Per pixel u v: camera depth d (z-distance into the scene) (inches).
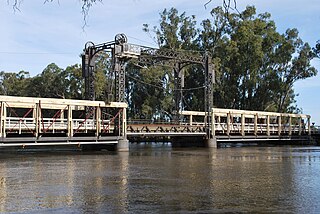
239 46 3132.4
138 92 3526.1
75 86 3385.8
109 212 506.3
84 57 1862.7
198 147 2203.5
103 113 1815.9
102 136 1684.3
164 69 3034.0
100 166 1071.6
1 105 1400.1
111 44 1797.5
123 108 1752.0
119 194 629.6
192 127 2146.9
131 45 1788.9
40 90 3599.9
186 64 2240.4
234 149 2018.9
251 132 2454.5
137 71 3398.1
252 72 3152.1
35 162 1198.3
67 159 1314.0
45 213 502.3
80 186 710.5
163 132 1985.7
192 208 528.1
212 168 1015.6
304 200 580.7
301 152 1738.4
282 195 619.2
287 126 2667.3
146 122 2578.7
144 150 1899.6
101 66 3117.6
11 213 502.6
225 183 744.3
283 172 923.4
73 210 517.7
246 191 655.1
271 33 3171.8
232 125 2319.1
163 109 3139.8
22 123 1481.3
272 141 2822.3
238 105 3312.0
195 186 708.7
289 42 3174.2
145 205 546.3
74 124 1652.3
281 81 3208.7
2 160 1274.6
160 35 3275.1
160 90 3184.1
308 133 2760.8
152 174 887.1
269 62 3206.2
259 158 1368.1
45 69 3622.0
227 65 3193.9
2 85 4020.7
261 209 522.6
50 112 3011.8
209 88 2190.0
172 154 1584.6
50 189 677.9
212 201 573.0
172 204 552.7
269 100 3277.6
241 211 511.5
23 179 804.0
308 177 832.9
